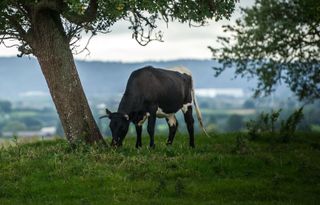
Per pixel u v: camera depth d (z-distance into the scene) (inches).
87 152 1280.8
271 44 2063.2
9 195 1060.5
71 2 1187.3
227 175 1167.6
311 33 2039.9
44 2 1309.1
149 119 1441.9
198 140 1721.2
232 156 1251.8
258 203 976.3
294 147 1531.7
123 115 1389.0
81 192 1058.7
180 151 1349.7
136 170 1162.0
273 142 1599.4
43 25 1371.8
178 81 1531.7
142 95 1435.8
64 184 1089.4
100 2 1269.7
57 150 1332.4
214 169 1188.5
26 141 1802.4
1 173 1153.4
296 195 1044.5
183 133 1964.8
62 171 1144.2
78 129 1390.3
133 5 1229.1
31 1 1325.0
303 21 2042.3
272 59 2100.1
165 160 1234.0
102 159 1229.1
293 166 1234.6
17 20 1378.0
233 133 1905.8
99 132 1421.0
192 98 1599.4
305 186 1111.0
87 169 1150.3
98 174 1135.0
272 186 1088.8
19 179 1128.8
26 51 1419.8
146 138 1823.3
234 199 1013.8
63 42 1387.8
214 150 1407.5
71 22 1364.4
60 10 1343.5
